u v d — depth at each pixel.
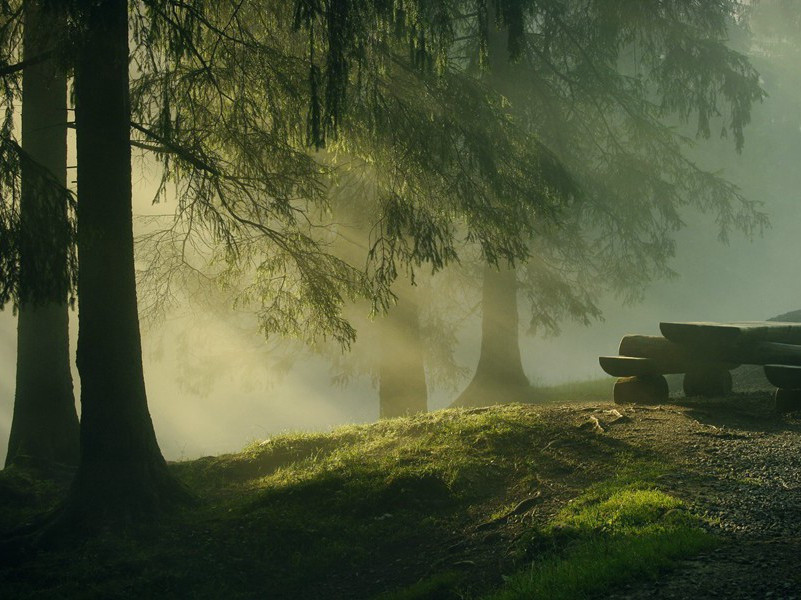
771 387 12.70
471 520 7.43
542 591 5.01
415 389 15.34
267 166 9.91
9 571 7.30
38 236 7.82
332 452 10.16
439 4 8.73
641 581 4.89
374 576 6.92
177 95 9.29
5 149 7.88
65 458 10.92
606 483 7.24
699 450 7.74
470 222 11.42
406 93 10.86
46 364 11.00
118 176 8.35
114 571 7.20
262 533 7.73
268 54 9.22
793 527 5.55
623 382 10.31
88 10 7.46
